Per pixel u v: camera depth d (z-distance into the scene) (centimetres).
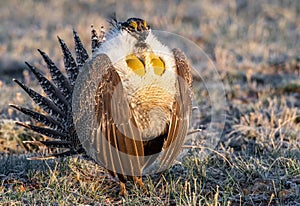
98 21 2580
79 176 1091
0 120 1379
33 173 1105
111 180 1098
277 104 1608
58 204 980
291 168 1090
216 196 951
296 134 1326
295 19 2570
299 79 1802
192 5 2881
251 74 1875
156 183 1074
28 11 2839
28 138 1335
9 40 2384
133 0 3041
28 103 1481
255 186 1034
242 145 1288
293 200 989
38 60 2088
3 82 1820
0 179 1095
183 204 982
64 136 1095
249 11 2736
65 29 2494
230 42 2275
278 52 2138
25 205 984
